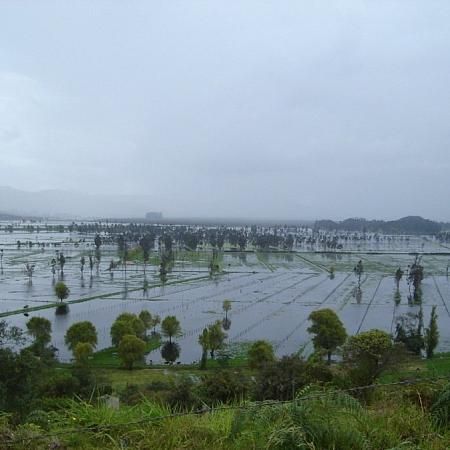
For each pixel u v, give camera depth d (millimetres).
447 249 195500
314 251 175625
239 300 74875
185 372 37344
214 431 5617
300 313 64938
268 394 13773
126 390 19047
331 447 4988
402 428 5629
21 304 70500
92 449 5316
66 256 142500
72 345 43250
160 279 98062
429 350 42031
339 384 14758
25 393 17859
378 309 68812
